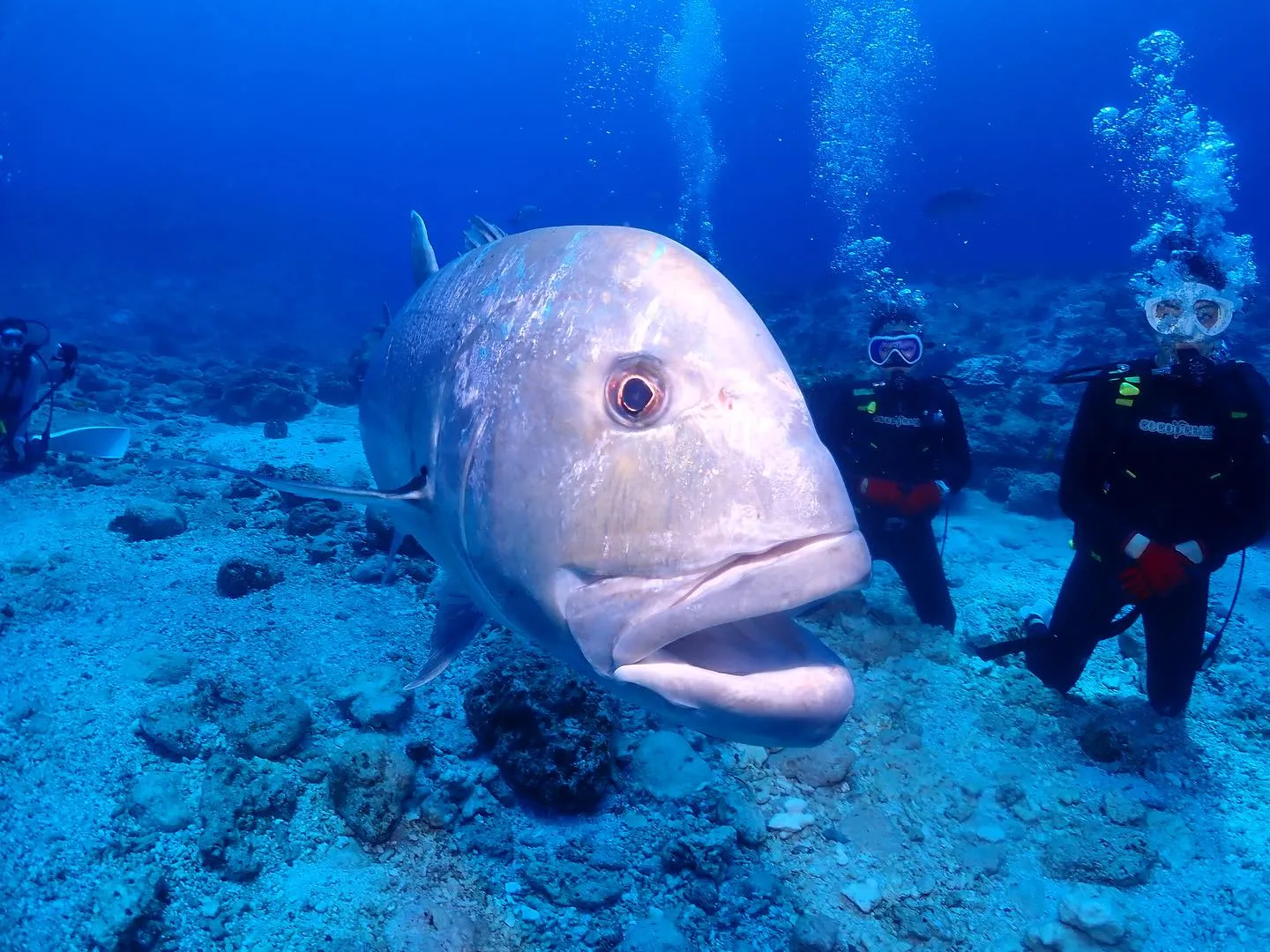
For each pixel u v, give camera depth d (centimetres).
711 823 340
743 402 158
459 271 246
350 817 312
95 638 416
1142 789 392
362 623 463
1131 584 404
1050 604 601
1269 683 496
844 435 554
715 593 148
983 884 331
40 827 287
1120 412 408
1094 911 306
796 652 165
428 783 337
